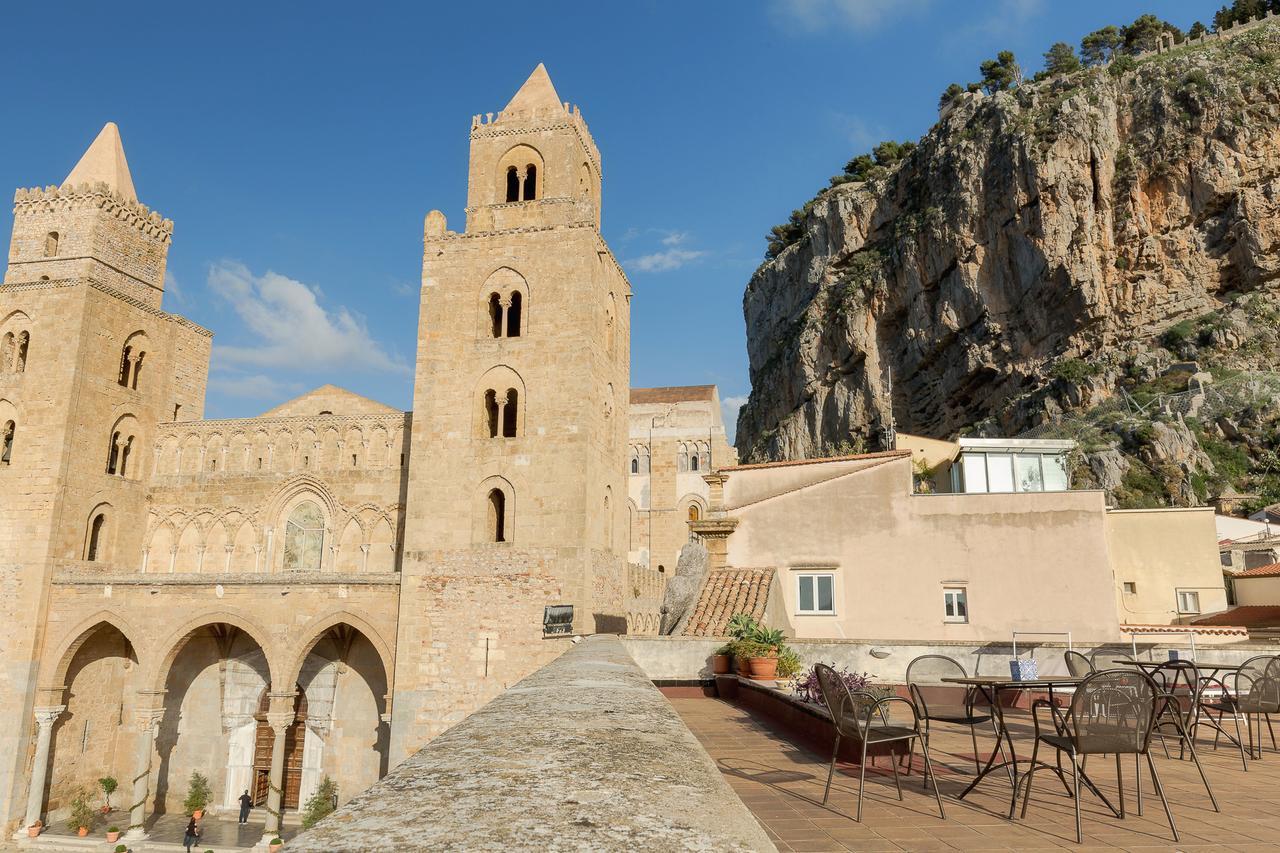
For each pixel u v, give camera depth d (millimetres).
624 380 50750
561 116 46156
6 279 51156
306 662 45250
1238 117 100375
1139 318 101438
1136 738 7141
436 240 45688
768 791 8789
